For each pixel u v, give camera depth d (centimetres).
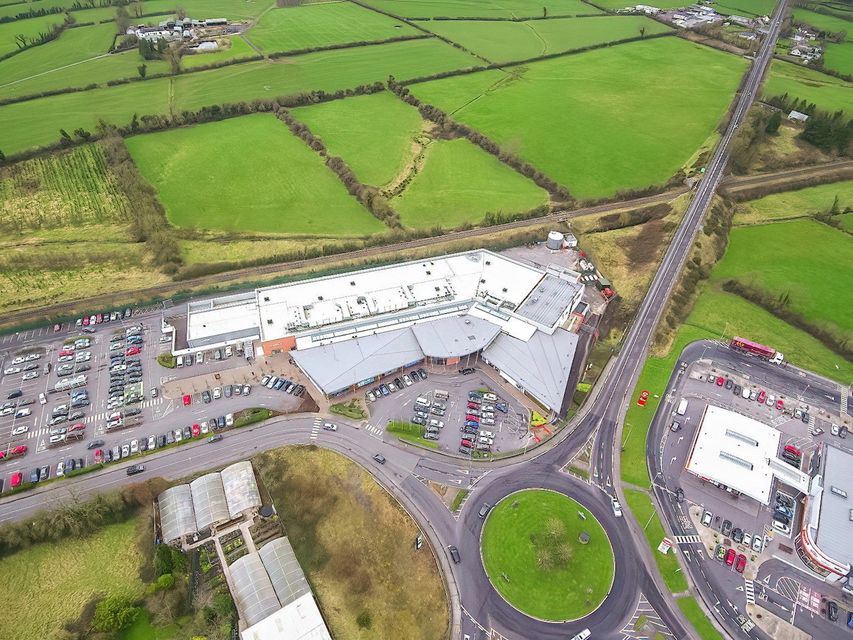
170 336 15638
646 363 14925
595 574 10462
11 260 18112
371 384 14238
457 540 10931
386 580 10362
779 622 9819
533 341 14988
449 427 13150
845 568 10094
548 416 13462
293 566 10412
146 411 13462
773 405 13788
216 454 12494
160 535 10925
